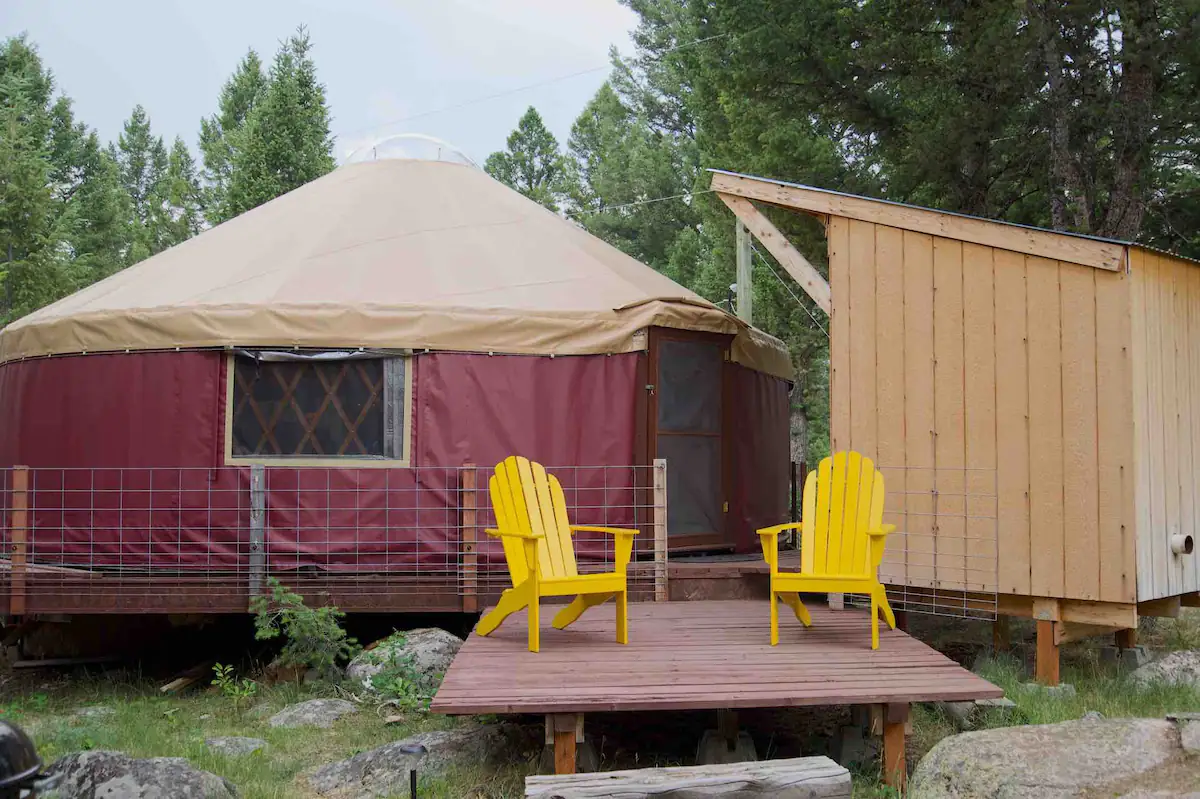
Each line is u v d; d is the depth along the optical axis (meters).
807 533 5.83
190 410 7.15
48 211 20.16
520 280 7.92
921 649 5.31
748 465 8.86
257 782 4.54
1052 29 9.08
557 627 5.84
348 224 8.41
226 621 8.21
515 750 4.92
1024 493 5.93
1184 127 9.73
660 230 27.03
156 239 31.95
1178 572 6.09
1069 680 6.05
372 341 7.13
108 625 7.91
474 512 6.94
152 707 6.39
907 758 4.80
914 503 6.31
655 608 6.66
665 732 5.50
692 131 29.12
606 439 7.46
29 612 6.86
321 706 5.88
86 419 7.35
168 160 42.25
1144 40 8.84
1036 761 3.90
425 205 8.95
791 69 9.74
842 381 6.62
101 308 7.45
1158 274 6.02
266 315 7.10
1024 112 9.84
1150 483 5.80
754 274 15.58
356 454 7.20
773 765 3.81
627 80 29.73
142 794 3.80
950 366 6.23
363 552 7.09
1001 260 6.07
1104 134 9.78
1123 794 3.66
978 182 9.96
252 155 22.58
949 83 9.46
